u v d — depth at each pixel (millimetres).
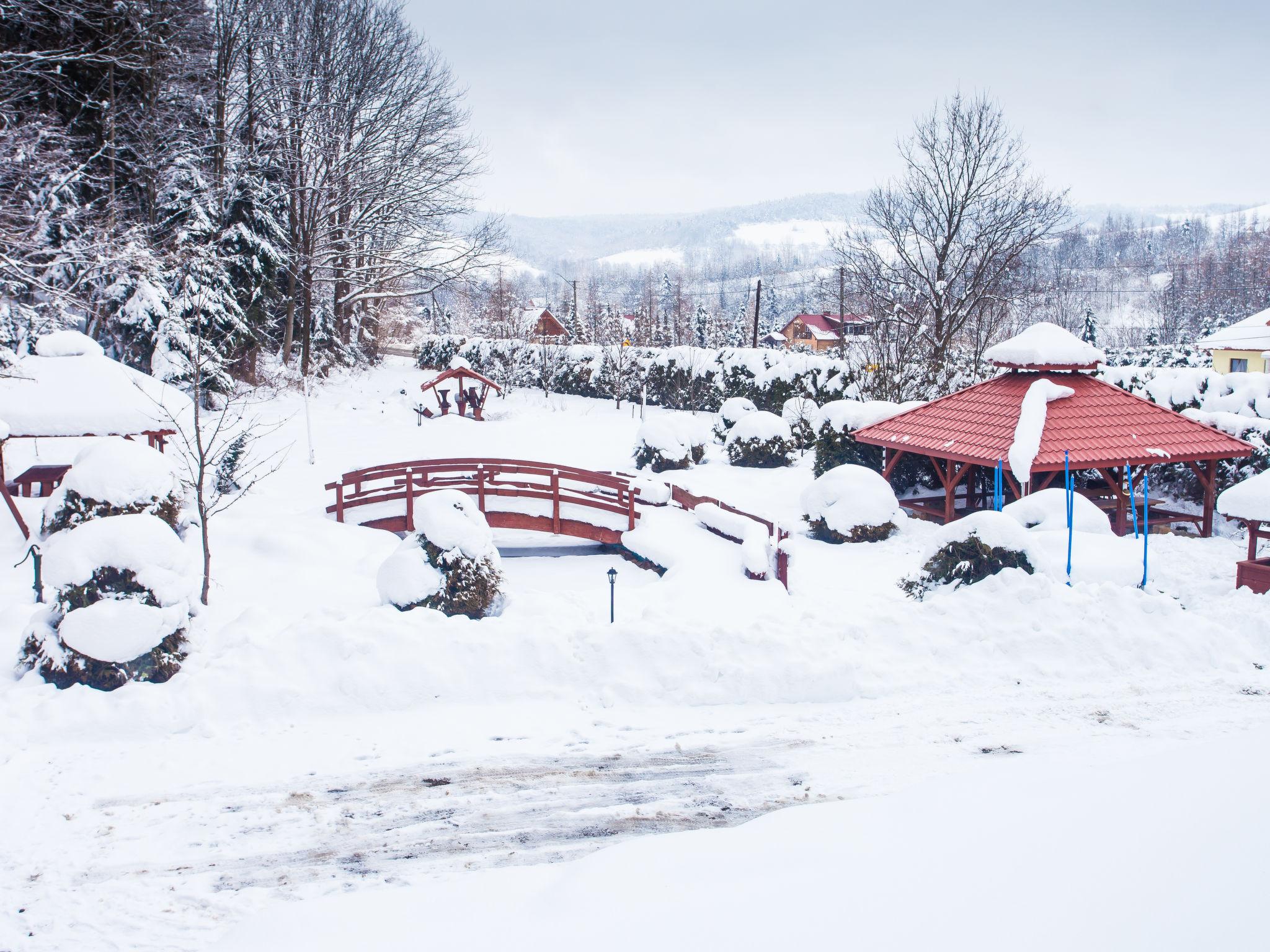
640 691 9266
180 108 34000
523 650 9602
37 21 28438
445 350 56281
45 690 8898
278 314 40250
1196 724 8453
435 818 7027
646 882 5285
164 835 6785
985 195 32750
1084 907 4496
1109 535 13383
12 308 23609
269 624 10547
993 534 11531
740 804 7156
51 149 27188
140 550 9492
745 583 14344
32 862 6430
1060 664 9766
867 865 5223
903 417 20969
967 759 7840
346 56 41938
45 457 21297
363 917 5324
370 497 19375
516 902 5449
